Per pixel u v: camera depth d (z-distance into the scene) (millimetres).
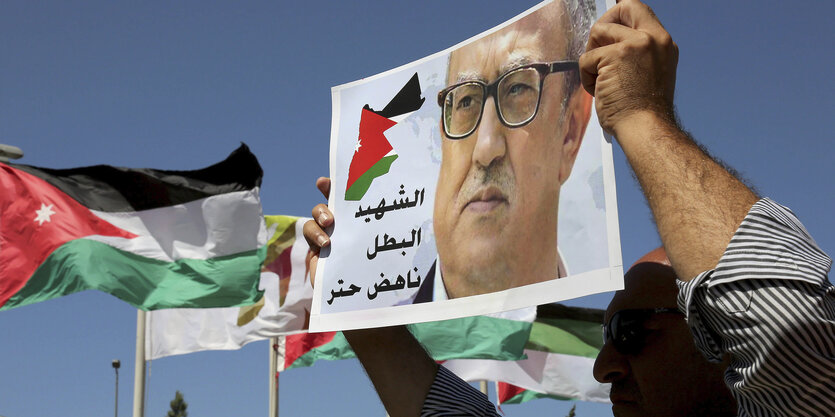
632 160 1570
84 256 11750
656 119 1590
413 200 2285
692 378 1988
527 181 1998
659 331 2021
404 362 2447
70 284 11641
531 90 2057
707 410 1980
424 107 2352
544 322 16219
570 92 1963
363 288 2297
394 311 2205
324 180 2541
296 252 13992
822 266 1308
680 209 1450
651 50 1666
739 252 1334
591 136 1875
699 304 1391
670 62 1685
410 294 2189
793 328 1257
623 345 2062
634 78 1649
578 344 16203
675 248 1437
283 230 14062
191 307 12195
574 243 1848
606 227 1791
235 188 12703
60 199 11836
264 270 13945
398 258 2254
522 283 1945
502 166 2078
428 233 2205
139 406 13031
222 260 12492
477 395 2438
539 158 1984
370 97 2502
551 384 15984
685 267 1413
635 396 2051
